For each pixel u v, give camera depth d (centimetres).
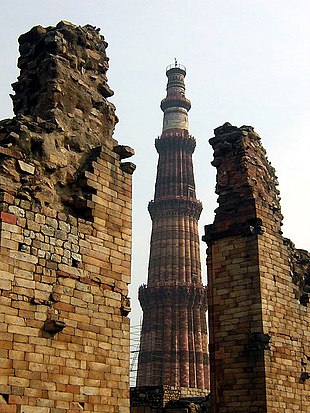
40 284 1817
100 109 2306
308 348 2797
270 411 2478
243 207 2784
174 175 9094
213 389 2638
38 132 2016
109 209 2144
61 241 1927
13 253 1766
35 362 1741
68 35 2288
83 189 2102
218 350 2675
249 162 2867
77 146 2147
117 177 2219
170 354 7800
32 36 2380
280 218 2928
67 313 1878
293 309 2780
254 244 2698
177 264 8356
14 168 1873
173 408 3916
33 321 1767
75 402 1827
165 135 9538
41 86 2195
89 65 2333
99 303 1997
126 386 1998
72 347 1864
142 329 8219
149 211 9019
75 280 1938
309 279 2988
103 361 1952
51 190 1983
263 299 2620
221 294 2739
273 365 2566
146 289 8331
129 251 2169
